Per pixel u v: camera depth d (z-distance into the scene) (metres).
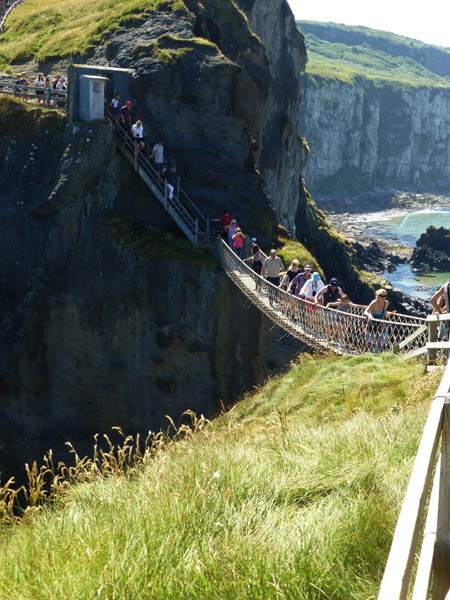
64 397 27.86
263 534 4.12
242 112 32.97
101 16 37.19
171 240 27.84
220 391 27.19
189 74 30.86
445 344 6.58
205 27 34.69
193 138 31.09
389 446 6.09
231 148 31.30
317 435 6.83
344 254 63.47
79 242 27.59
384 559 3.88
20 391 27.62
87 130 26.94
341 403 11.98
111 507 4.80
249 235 30.80
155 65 30.72
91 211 27.67
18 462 27.55
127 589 3.46
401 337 14.10
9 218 27.69
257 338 26.72
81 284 27.53
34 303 27.61
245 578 3.53
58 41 36.88
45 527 4.64
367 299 61.16
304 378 14.44
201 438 6.86
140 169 28.11
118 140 28.17
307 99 189.25
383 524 4.18
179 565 3.68
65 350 27.77
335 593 3.54
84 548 3.96
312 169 192.25
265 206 31.75
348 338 15.91
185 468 5.52
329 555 3.83
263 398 14.55
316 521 4.32
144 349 27.34
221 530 4.23
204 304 26.86
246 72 33.22
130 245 27.33
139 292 27.22
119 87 30.33
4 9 46.66
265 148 48.72
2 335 27.62
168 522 4.30
